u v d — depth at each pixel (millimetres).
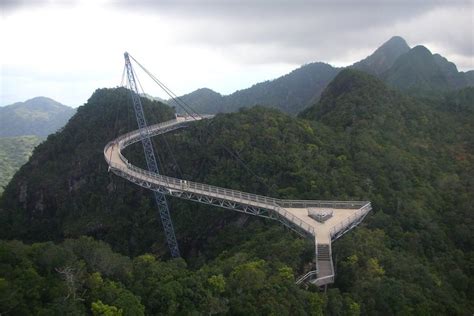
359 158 132375
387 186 119250
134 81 151375
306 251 80625
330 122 170625
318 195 113750
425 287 77688
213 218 134750
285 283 64375
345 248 80500
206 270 67000
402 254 87375
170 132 181875
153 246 143375
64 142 194500
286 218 98188
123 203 159625
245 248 95562
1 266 49531
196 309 54688
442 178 134250
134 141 169250
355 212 99938
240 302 57750
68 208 171750
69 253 54938
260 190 126250
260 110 167625
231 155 143125
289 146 138125
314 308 61625
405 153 144125
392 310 67938
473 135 175250
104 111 195250
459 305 79500
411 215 105188
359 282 71875
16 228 174500
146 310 53000
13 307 45188
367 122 158875
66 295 49438
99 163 172875
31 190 181250
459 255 98438
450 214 114438
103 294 51438
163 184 118375
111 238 152750
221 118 163000
